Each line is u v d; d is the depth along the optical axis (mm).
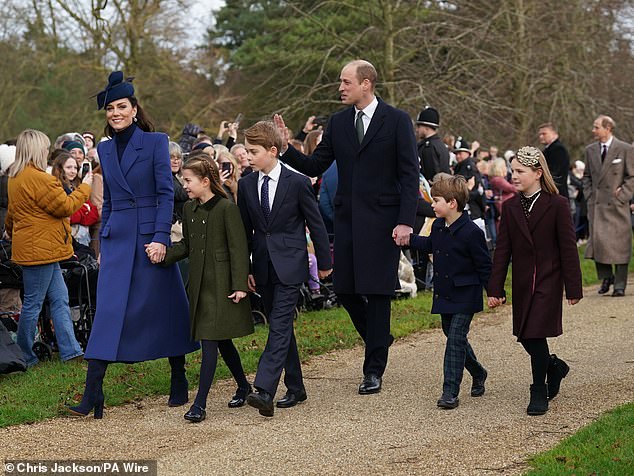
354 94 6438
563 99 20703
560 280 5824
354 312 6746
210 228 5988
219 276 5934
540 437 5242
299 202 6109
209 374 5863
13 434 5566
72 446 5281
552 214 5812
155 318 6074
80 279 7969
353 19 20125
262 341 8172
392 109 6441
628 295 10984
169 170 6121
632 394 6117
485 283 6055
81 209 8500
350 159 6488
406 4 18484
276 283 6062
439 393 6402
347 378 6984
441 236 6129
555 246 5836
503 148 20125
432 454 4957
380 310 6492
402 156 6352
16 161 7324
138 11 20484
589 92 21547
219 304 5914
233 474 4699
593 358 7391
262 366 5832
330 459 4914
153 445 5266
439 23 18281
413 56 18984
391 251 6422
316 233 6129
